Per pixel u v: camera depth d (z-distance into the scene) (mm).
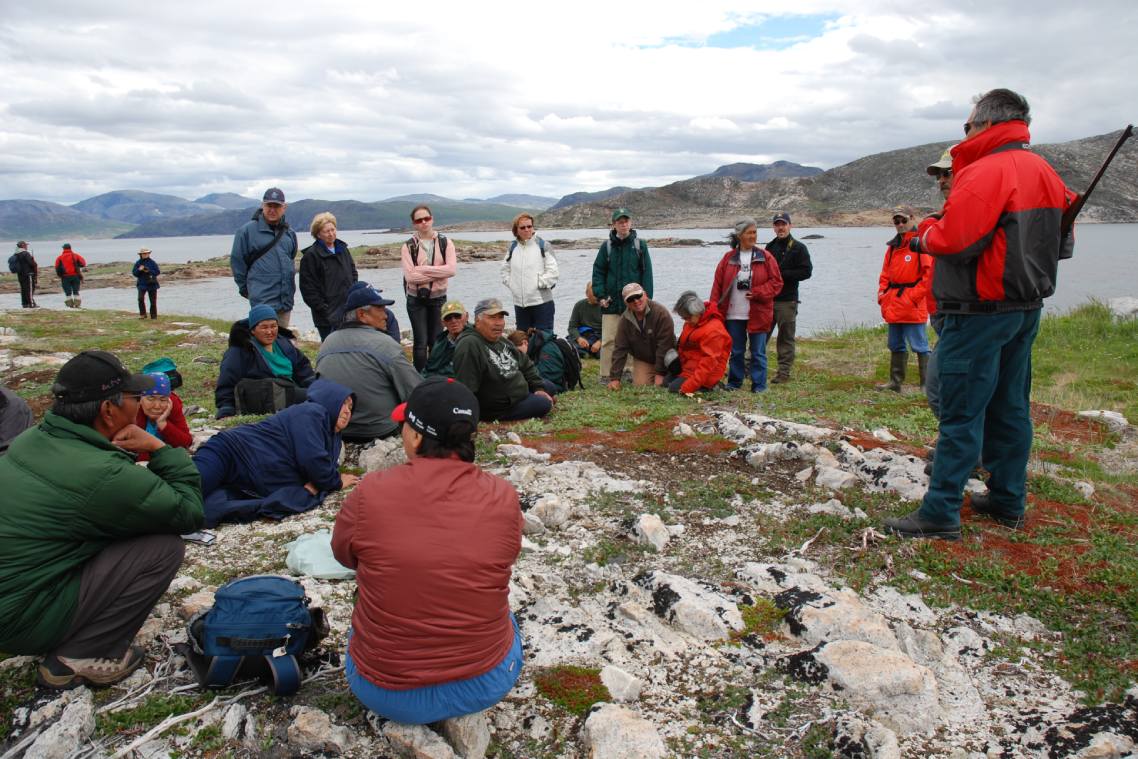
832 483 5641
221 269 64500
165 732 2924
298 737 2877
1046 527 4812
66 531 2934
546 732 3016
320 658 3373
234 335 7379
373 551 2662
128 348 13812
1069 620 3859
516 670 2922
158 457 3240
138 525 3053
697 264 59062
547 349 9211
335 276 9281
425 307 9906
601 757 2818
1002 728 3123
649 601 3965
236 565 4309
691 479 5824
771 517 5086
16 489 2902
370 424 6457
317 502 5195
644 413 7879
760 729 3051
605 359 9945
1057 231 4094
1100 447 6949
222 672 3061
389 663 2680
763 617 3838
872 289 35906
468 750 2834
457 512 2711
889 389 9383
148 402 5305
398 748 2826
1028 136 4074
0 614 2857
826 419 7656
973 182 3953
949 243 4016
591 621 3777
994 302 4129
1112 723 3104
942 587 4172
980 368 4262
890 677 3223
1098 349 12484
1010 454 4680
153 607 3447
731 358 9406
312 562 4184
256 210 8820
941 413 4539
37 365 11539
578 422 7504
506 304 30922
